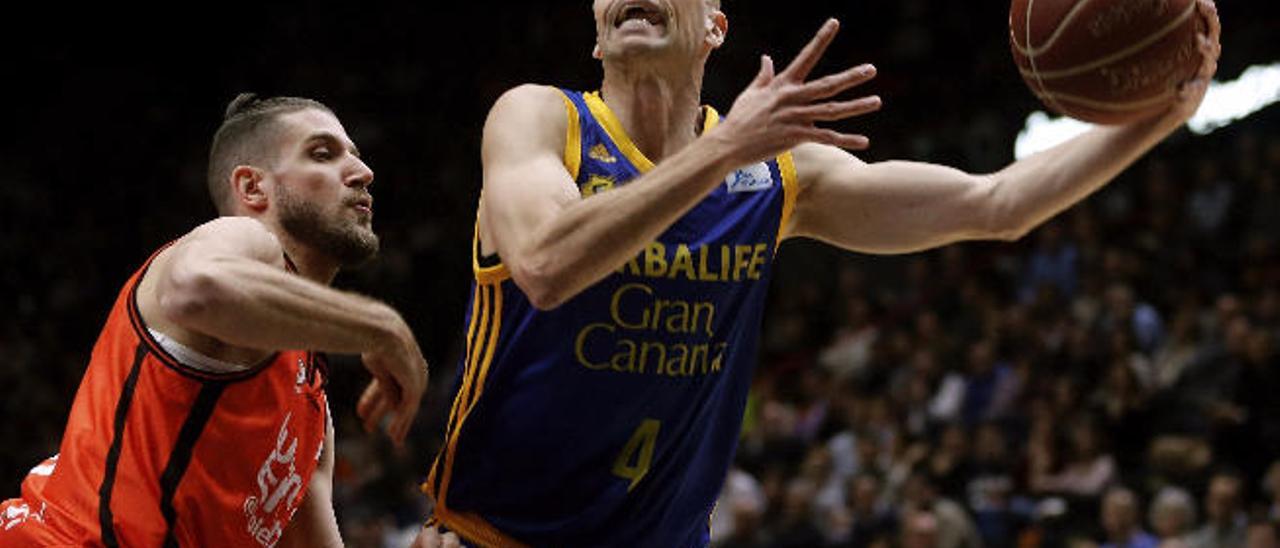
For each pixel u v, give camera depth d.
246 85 21.30
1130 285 13.53
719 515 11.91
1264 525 9.25
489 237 3.87
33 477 4.05
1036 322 13.20
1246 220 14.43
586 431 3.94
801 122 3.26
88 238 19.53
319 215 4.12
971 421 12.35
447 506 4.10
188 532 3.84
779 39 20.56
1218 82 18.50
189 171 20.34
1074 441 11.11
